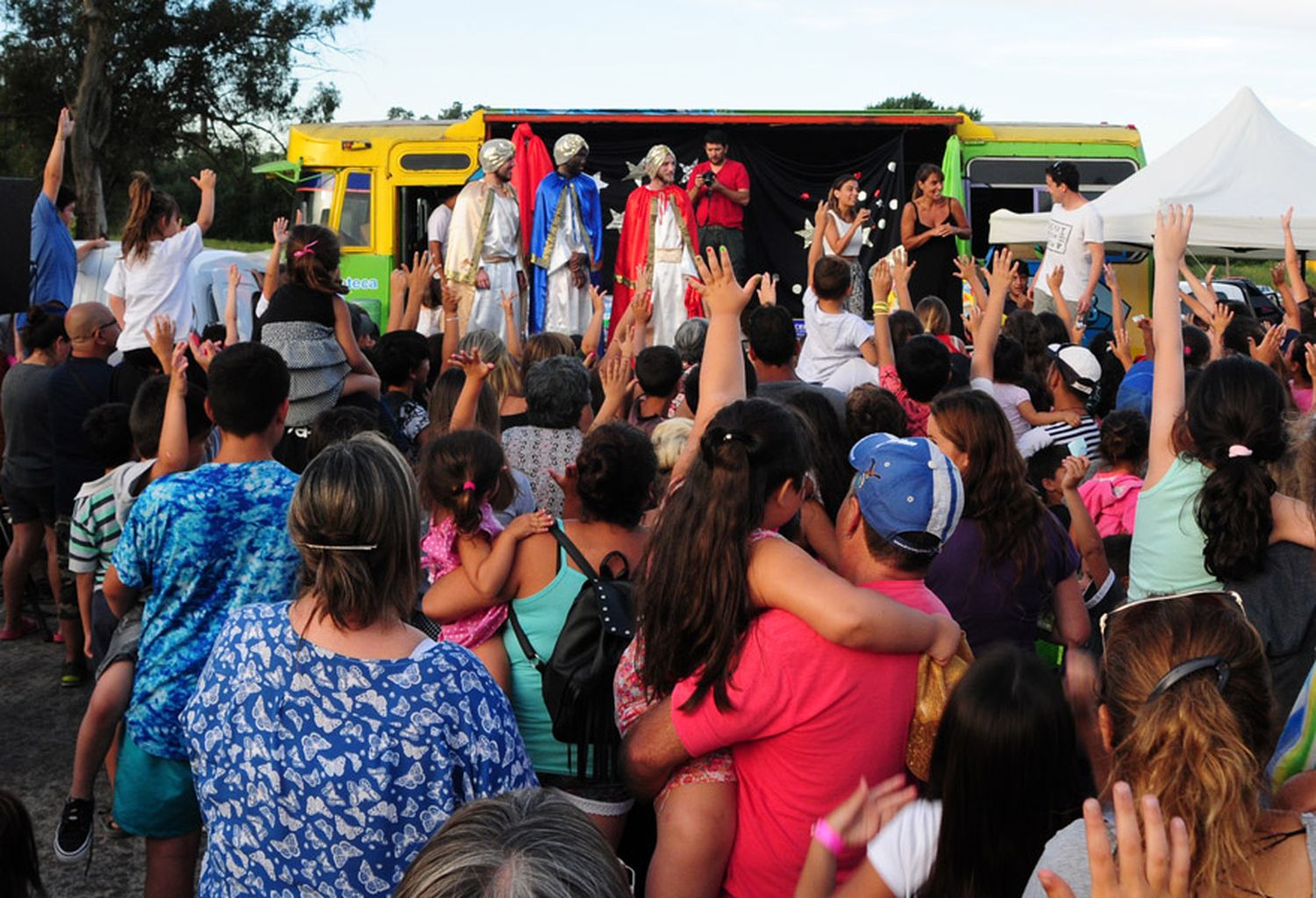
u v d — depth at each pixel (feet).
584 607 10.16
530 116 41.06
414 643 7.99
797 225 42.47
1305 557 10.72
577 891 4.85
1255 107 32.40
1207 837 5.89
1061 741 7.01
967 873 7.02
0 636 22.84
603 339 38.58
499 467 11.10
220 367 10.85
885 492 8.49
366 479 7.80
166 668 10.54
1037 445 17.43
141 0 107.45
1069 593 11.64
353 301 42.24
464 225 35.53
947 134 42.88
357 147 42.29
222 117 114.62
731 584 7.98
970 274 23.43
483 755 7.74
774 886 8.28
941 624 8.31
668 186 38.52
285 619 7.99
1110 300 41.91
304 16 112.57
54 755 17.67
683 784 8.45
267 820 7.57
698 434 10.22
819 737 8.00
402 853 7.54
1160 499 11.50
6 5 108.17
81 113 105.60
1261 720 6.29
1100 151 43.04
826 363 22.07
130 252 24.85
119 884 14.37
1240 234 30.48
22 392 21.86
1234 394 10.86
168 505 10.49
